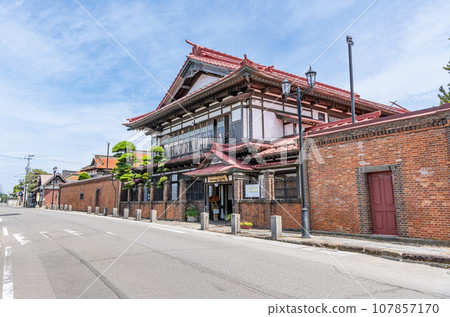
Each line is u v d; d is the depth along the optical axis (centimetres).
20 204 7844
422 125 924
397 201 963
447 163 869
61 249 854
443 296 475
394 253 769
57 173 5538
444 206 866
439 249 811
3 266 653
